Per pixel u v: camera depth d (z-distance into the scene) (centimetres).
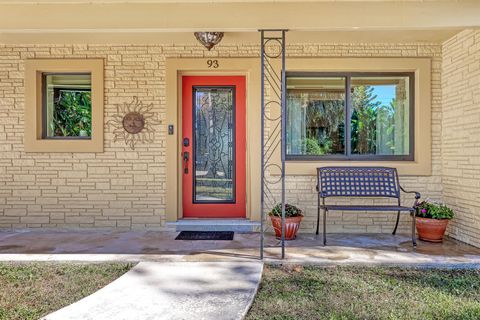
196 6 392
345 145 553
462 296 318
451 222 504
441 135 534
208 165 563
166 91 541
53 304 300
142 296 309
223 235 511
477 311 288
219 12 393
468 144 471
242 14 394
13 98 543
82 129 559
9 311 287
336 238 500
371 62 534
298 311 289
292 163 538
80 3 389
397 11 389
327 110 557
